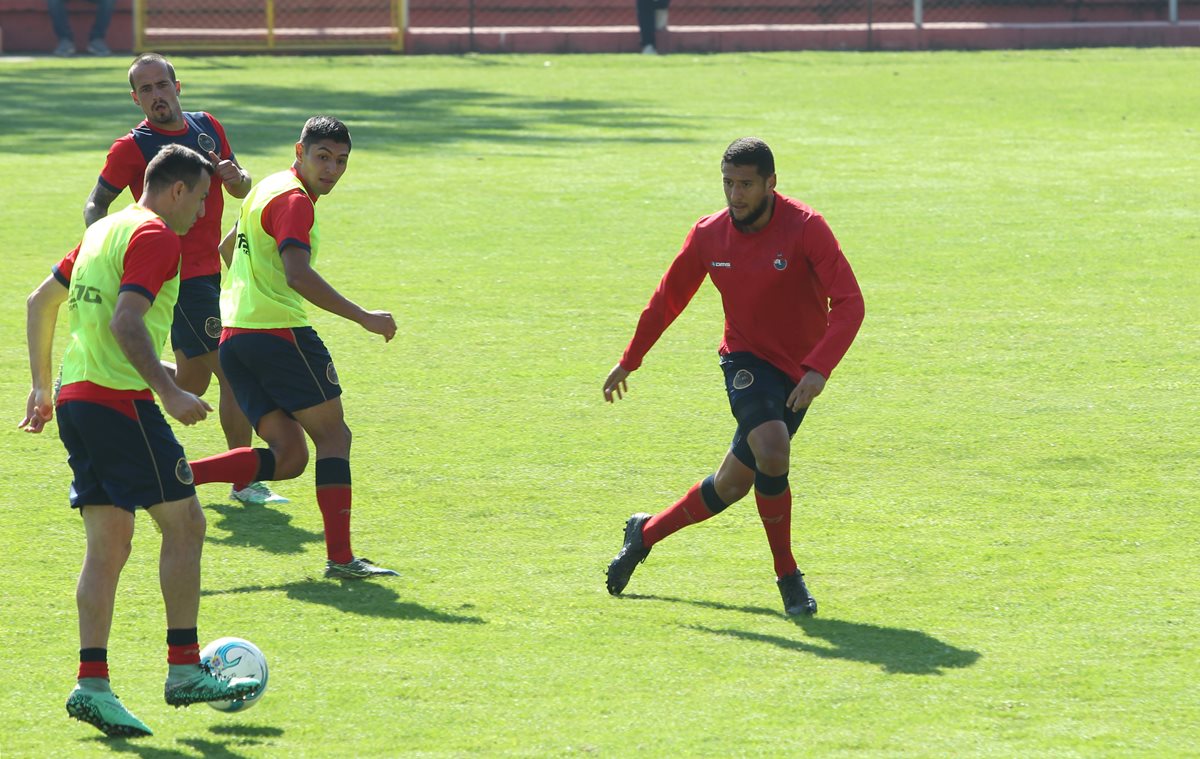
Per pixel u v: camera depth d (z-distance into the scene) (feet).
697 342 117.08
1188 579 68.95
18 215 167.73
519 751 51.57
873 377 106.32
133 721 52.80
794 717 54.29
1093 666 59.00
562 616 64.90
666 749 51.67
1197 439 91.76
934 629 63.21
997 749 51.67
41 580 68.85
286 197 70.69
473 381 105.60
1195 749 51.70
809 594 65.57
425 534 76.07
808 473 85.92
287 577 69.92
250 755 51.42
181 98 288.92
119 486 54.54
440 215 170.91
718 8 438.81
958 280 137.80
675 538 75.87
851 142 233.96
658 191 187.21
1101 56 396.16
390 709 55.11
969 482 84.07
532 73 349.61
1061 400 100.42
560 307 127.65
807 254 64.80
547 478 85.10
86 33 404.57
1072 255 148.66
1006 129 250.37
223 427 85.25
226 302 73.05
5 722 54.13
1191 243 154.51
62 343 115.96
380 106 279.90
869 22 412.98
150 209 55.67
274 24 421.18
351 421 96.17
